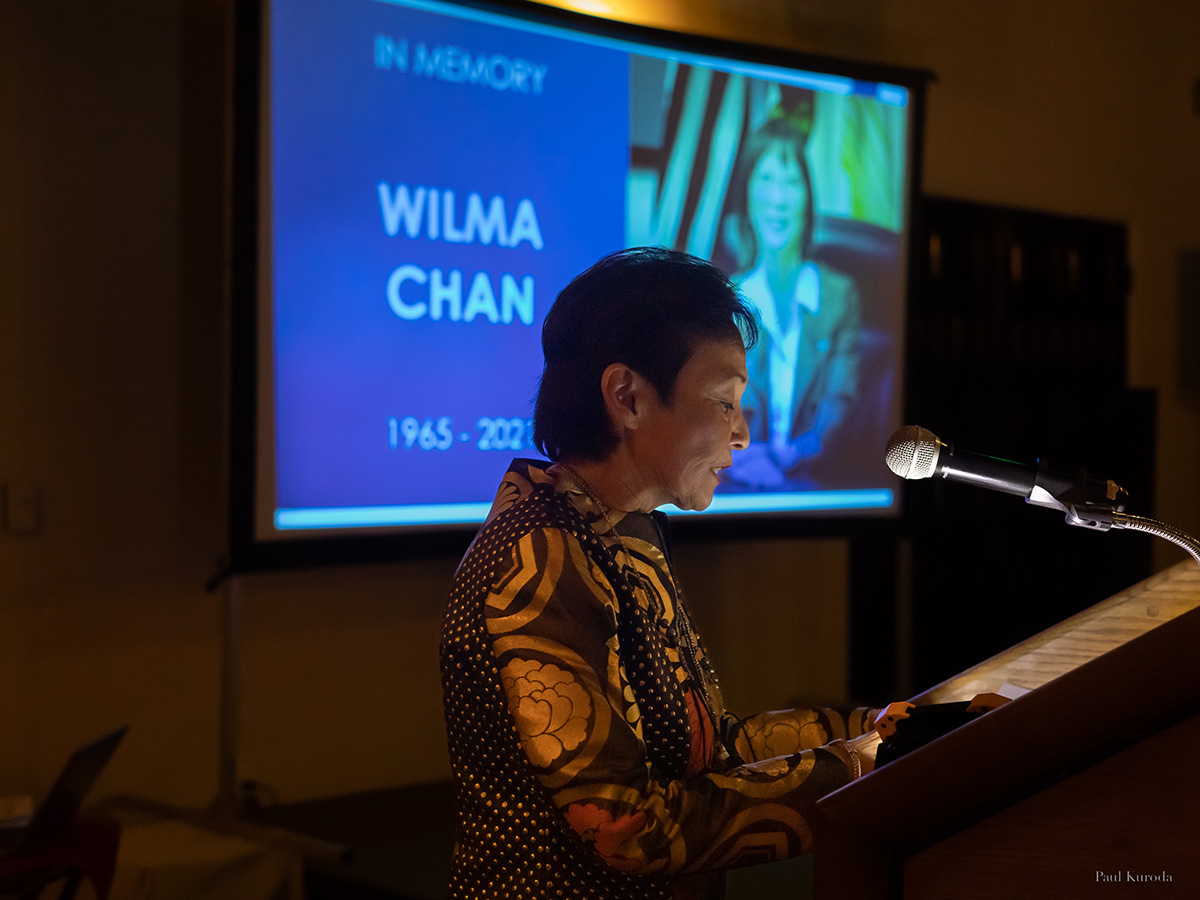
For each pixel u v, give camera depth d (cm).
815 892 66
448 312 270
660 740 91
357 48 255
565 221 285
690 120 302
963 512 372
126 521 255
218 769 269
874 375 333
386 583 290
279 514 248
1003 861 64
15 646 242
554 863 87
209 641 267
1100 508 97
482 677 88
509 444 278
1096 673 63
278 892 238
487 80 273
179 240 262
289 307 249
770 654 356
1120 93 420
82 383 249
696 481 96
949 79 378
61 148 246
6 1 239
